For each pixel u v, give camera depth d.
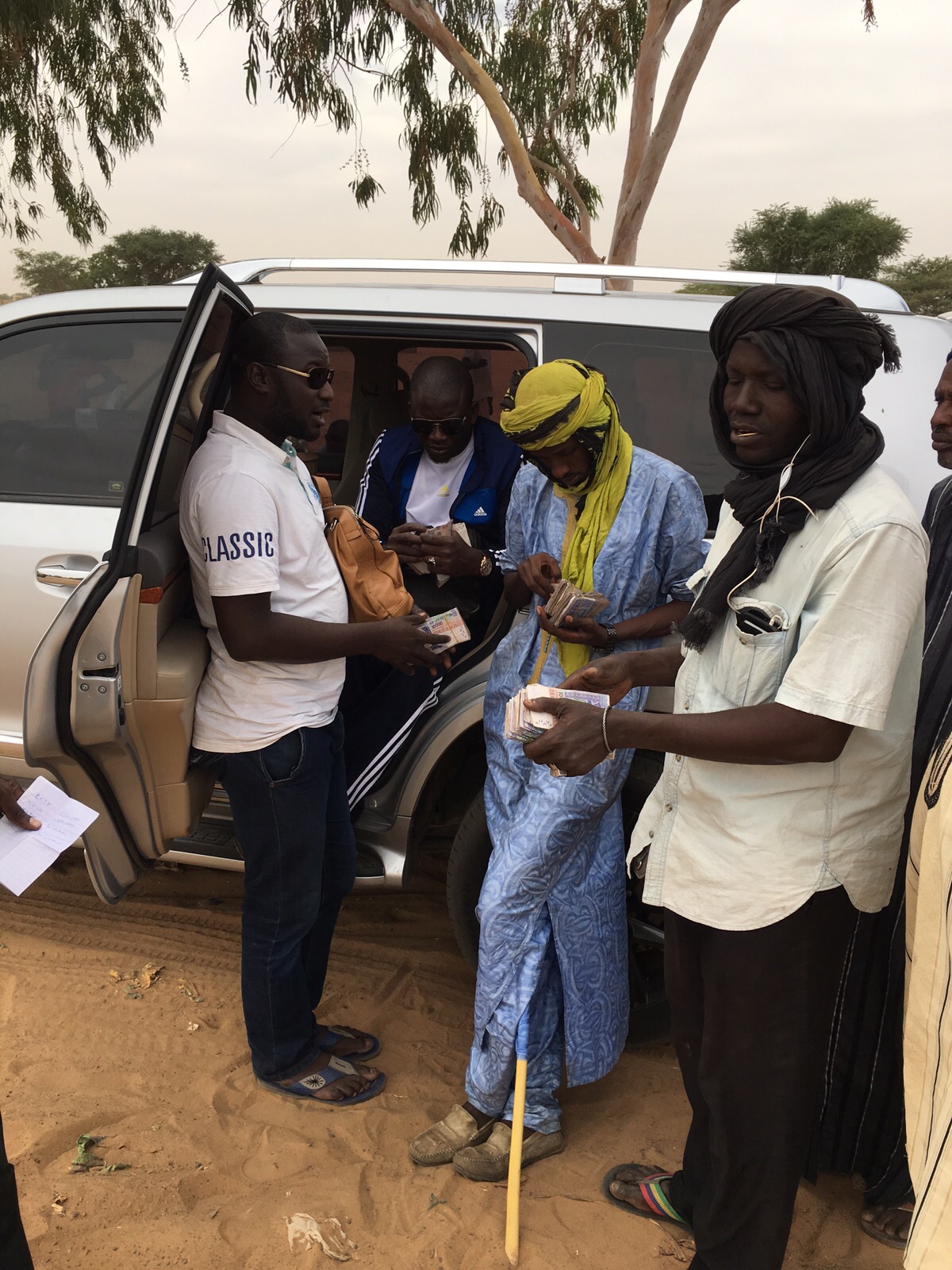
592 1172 2.19
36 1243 1.91
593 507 2.06
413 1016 2.72
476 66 8.64
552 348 2.57
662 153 8.30
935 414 1.95
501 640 2.49
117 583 1.94
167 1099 2.34
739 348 1.40
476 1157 2.14
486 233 10.95
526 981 2.11
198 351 1.98
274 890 2.20
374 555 2.30
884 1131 2.00
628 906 2.48
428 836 3.71
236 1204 2.04
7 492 2.64
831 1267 1.96
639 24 9.61
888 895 1.57
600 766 2.07
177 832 2.23
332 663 2.21
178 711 2.09
